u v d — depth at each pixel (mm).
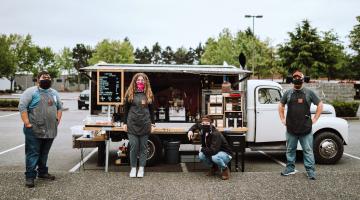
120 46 65000
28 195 6113
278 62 38688
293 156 7461
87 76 8984
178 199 5996
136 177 7352
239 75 9398
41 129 6590
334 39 37469
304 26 36875
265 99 9711
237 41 48281
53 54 67250
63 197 6039
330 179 7207
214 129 7320
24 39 61594
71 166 8891
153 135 8797
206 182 7027
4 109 26938
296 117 7176
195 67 9195
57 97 6891
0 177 7156
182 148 11789
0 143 12320
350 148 12008
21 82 78250
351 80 45562
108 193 6281
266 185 6812
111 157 10109
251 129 9586
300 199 6035
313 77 37750
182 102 9562
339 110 23375
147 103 7379
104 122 8414
